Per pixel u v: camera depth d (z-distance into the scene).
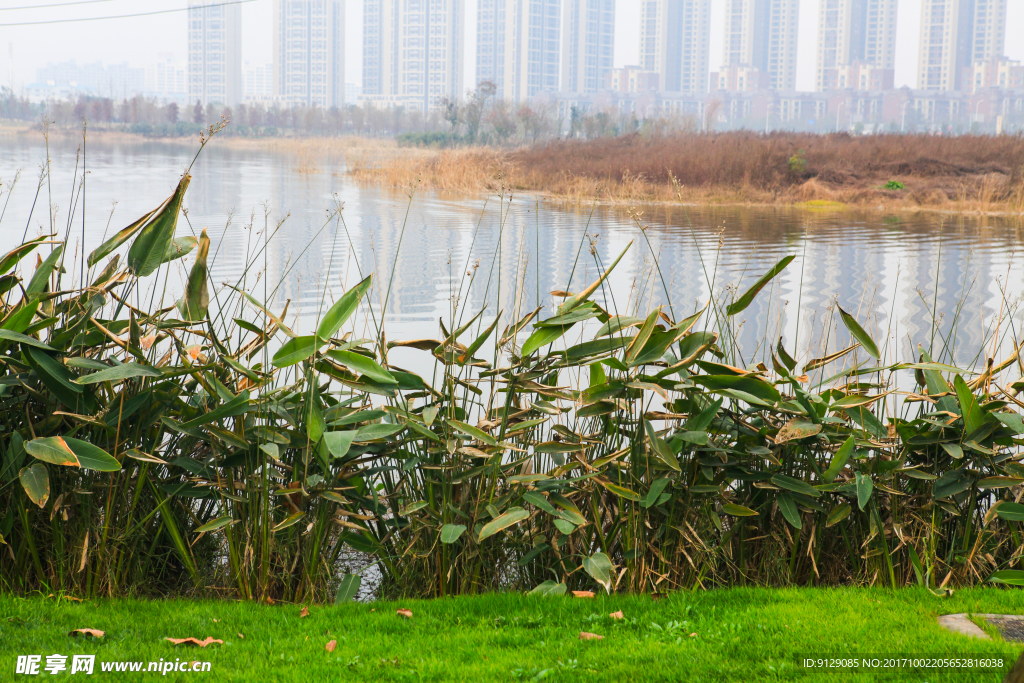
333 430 3.37
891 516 3.53
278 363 3.23
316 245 14.38
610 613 3.12
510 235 16.23
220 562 3.55
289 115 110.44
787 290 11.38
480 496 3.41
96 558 3.30
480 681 2.61
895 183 25.94
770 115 177.38
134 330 3.14
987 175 26.97
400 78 197.62
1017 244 16.14
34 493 2.98
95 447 3.05
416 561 3.48
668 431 3.50
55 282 3.80
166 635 2.94
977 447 3.36
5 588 3.31
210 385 3.30
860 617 3.03
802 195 25.38
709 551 3.40
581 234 16.62
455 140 63.41
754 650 2.77
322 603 3.36
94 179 27.80
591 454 3.60
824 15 190.25
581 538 3.56
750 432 3.55
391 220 18.33
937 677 2.57
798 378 3.50
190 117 107.44
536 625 3.06
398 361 7.43
